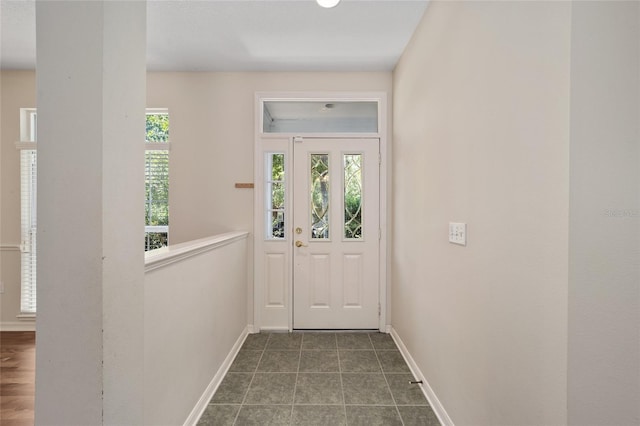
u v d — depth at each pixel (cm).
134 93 91
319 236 299
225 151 295
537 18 96
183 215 294
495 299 119
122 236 87
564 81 85
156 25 220
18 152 292
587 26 84
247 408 177
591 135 84
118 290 85
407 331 237
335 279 296
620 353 85
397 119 274
